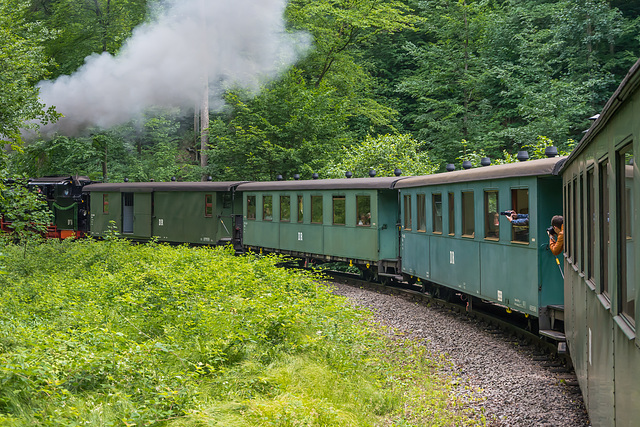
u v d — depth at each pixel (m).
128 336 8.55
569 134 28.09
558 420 6.63
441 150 31.70
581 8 27.67
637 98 3.36
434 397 7.57
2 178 14.02
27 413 5.37
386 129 37.84
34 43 15.02
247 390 6.90
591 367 5.61
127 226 27.58
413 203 15.65
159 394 6.04
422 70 35.84
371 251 17.44
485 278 11.45
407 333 11.32
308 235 20.12
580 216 6.40
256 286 12.25
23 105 13.98
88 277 13.57
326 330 9.77
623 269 3.99
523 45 30.48
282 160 28.23
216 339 8.41
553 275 9.36
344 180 18.69
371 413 7.20
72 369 6.48
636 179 3.40
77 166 33.41
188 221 24.50
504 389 7.84
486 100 31.73
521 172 9.75
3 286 12.62
